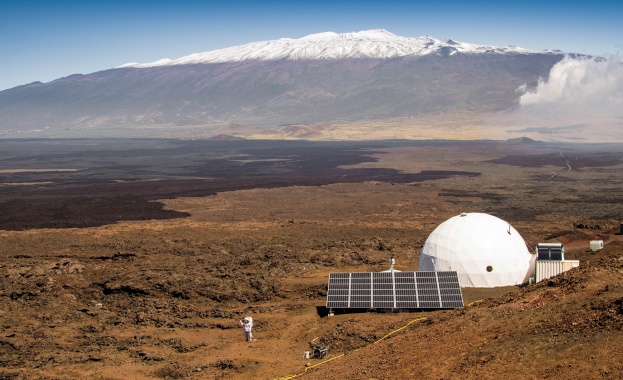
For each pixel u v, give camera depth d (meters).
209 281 63.53
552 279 41.97
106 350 45.56
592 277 37.84
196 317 54.06
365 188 156.38
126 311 56.03
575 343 28.67
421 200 135.00
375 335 42.41
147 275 64.94
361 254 76.19
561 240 74.25
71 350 45.88
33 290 60.81
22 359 43.72
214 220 110.31
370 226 101.69
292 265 70.38
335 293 49.12
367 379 32.41
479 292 50.50
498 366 29.09
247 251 80.50
